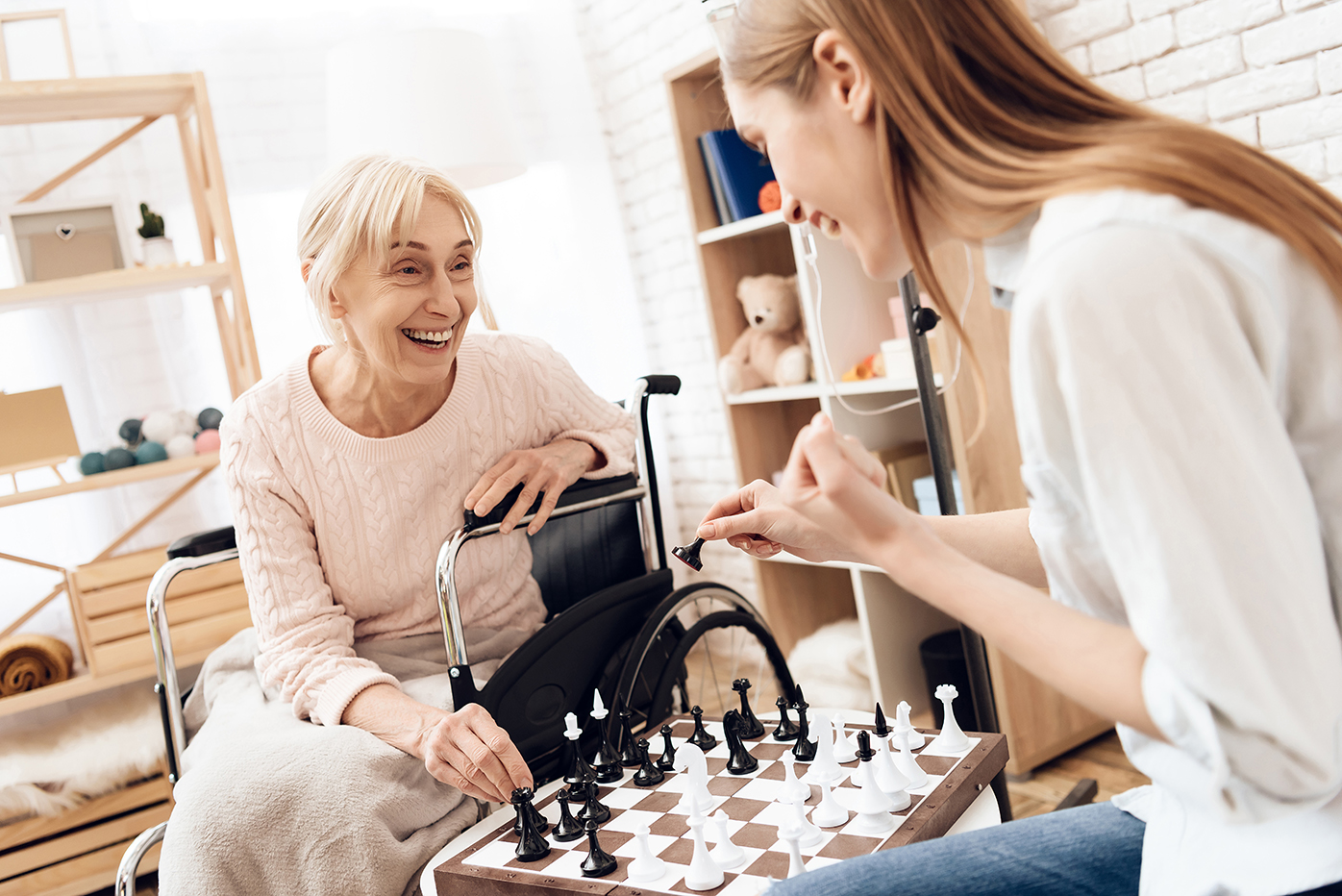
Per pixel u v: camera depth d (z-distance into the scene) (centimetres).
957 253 207
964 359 207
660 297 352
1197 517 52
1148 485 53
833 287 239
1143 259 54
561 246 345
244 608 240
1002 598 62
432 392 146
